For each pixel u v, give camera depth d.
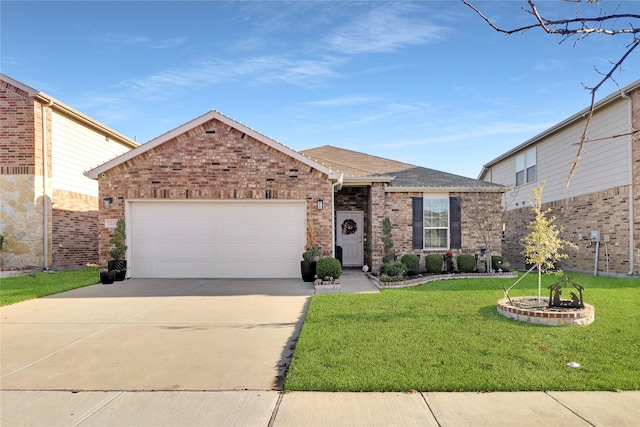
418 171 16.69
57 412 3.89
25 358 5.41
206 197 12.45
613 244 13.62
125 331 6.68
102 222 12.50
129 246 12.55
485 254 14.31
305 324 6.75
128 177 12.48
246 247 12.65
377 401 4.02
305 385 4.36
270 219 12.66
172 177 12.46
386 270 11.91
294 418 3.71
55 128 15.23
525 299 8.06
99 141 17.91
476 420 3.63
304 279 11.92
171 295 9.80
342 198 16.25
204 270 12.62
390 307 8.05
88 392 4.34
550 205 17.41
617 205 13.42
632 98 12.72
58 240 15.33
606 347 5.46
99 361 5.28
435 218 14.73
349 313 7.54
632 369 4.70
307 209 12.46
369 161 17.61
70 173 16.02
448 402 3.98
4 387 4.49
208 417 3.76
